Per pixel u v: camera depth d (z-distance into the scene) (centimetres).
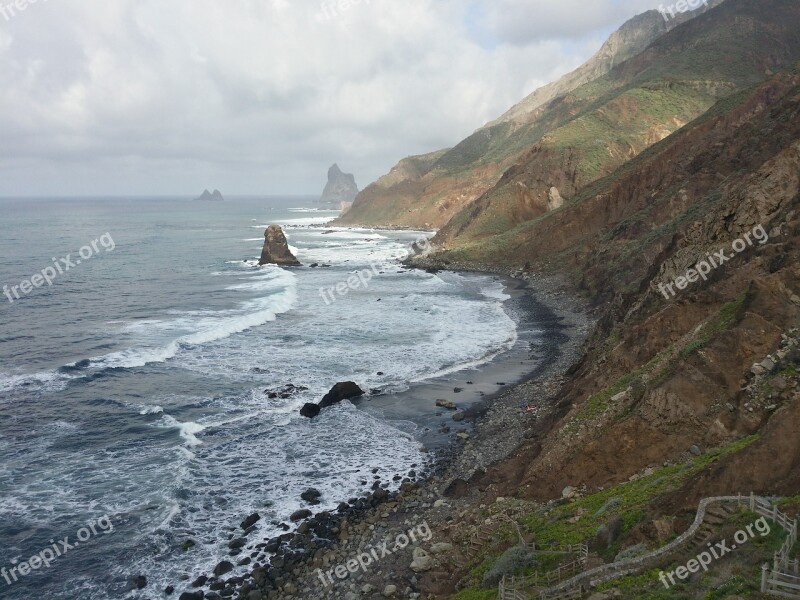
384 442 2820
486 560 1641
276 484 2428
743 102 7475
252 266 8594
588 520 1581
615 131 11156
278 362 3938
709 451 1697
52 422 2908
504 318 5322
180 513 2194
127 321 4919
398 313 5491
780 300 1959
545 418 2838
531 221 9338
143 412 3058
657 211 6456
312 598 1769
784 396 1717
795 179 2628
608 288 5534
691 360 1988
